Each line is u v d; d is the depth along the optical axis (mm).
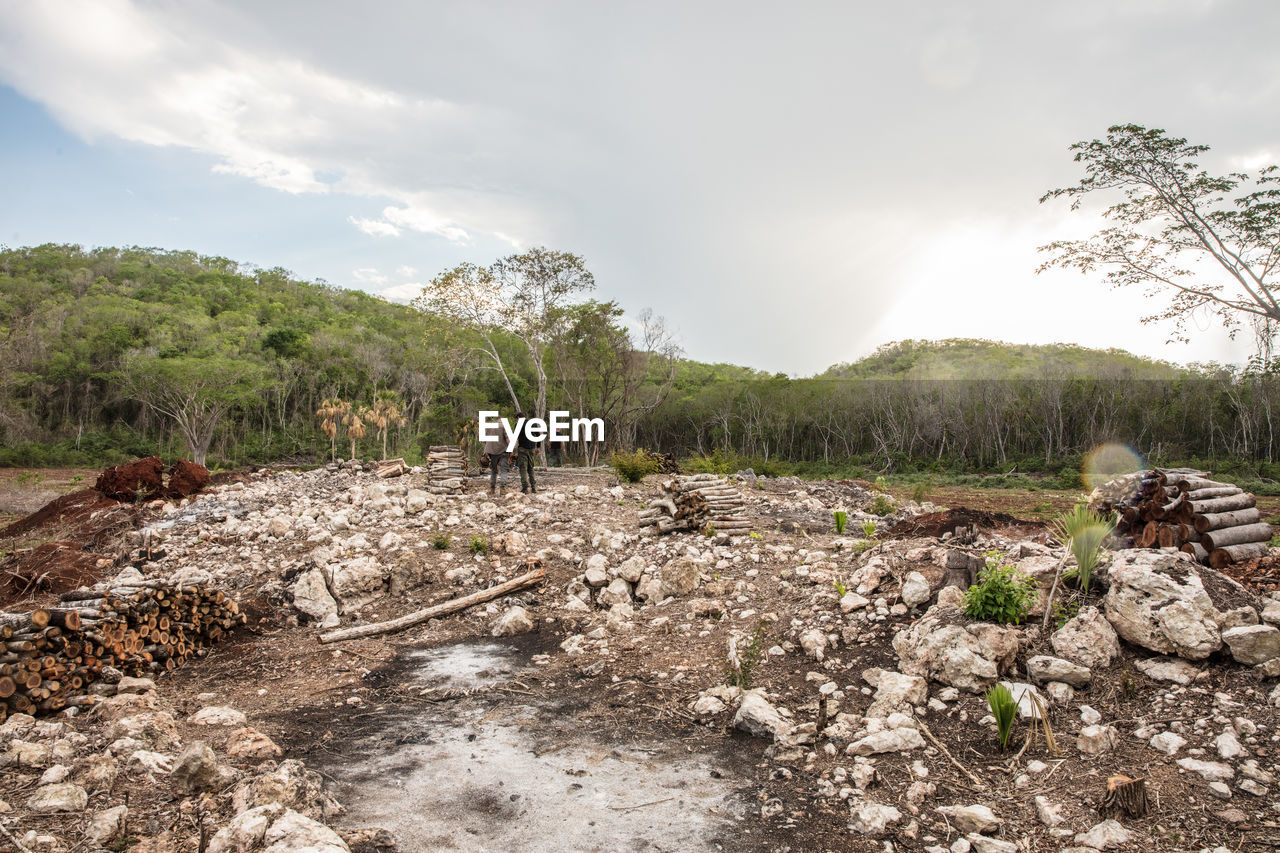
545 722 4836
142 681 5367
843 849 3262
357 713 5047
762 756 4254
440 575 8227
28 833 3051
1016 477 42875
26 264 102500
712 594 7145
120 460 50406
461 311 31828
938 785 3752
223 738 4473
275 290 113188
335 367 66312
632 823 3514
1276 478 38062
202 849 3061
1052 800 3500
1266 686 4059
